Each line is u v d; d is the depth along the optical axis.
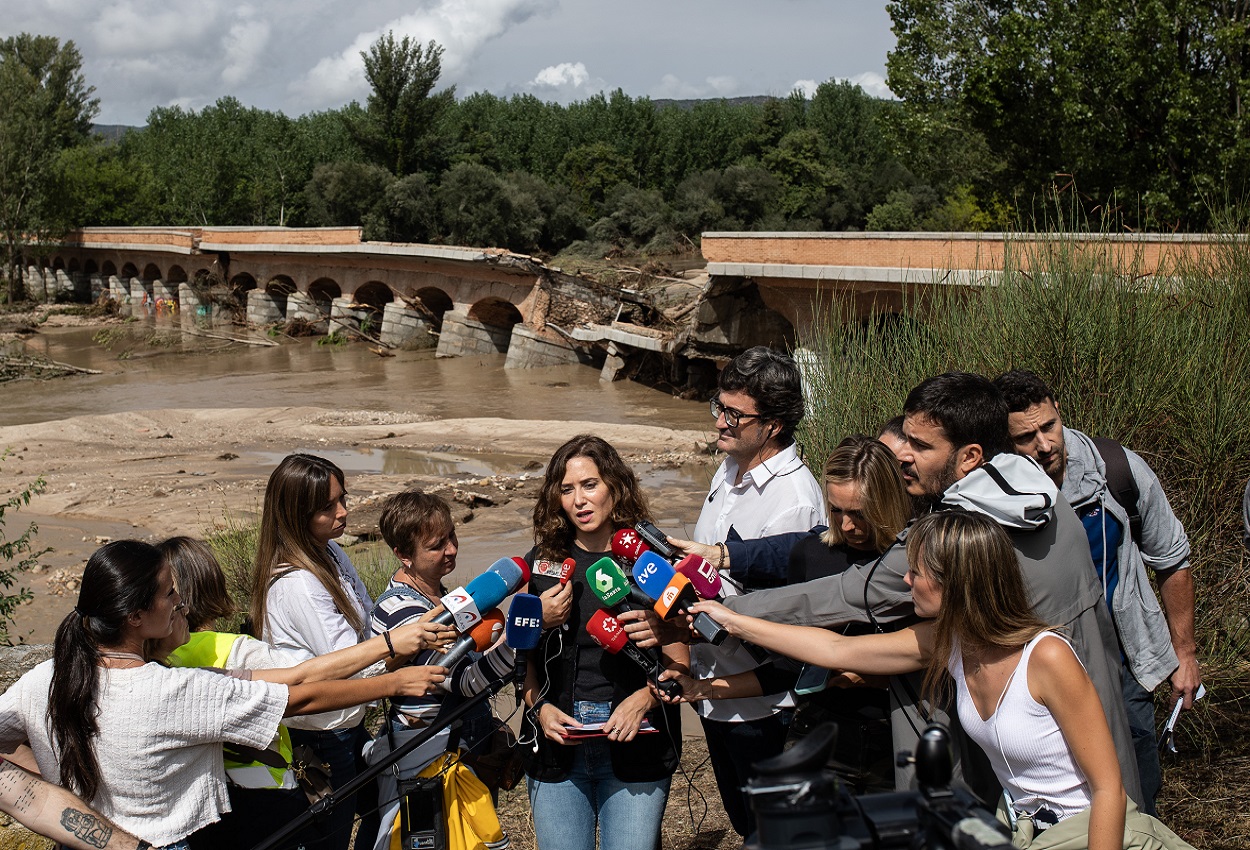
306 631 3.87
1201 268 6.88
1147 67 20.86
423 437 26.25
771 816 1.76
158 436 26.52
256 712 3.22
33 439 25.78
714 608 3.31
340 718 3.93
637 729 3.64
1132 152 21.61
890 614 3.25
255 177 88.25
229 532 10.98
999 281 6.86
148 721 3.08
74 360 46.78
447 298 50.47
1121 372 5.96
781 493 3.96
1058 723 2.79
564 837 3.74
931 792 1.88
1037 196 22.98
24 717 3.20
